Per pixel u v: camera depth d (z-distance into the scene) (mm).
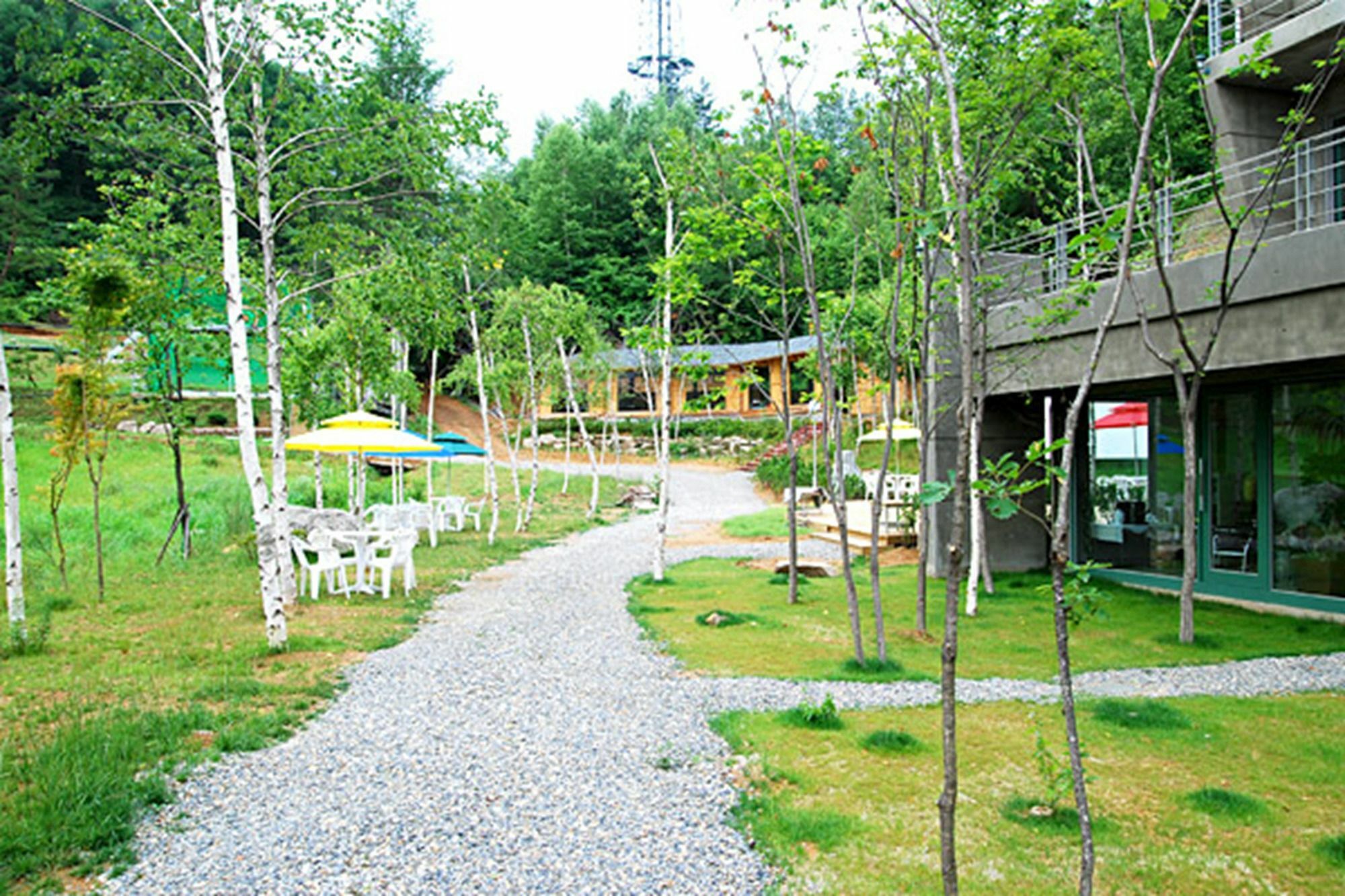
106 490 17766
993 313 11133
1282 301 7562
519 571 12812
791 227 8391
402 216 10281
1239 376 9031
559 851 3703
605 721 5484
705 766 4695
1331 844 3717
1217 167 7777
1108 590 10891
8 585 7242
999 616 9297
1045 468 2840
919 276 8141
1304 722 5480
